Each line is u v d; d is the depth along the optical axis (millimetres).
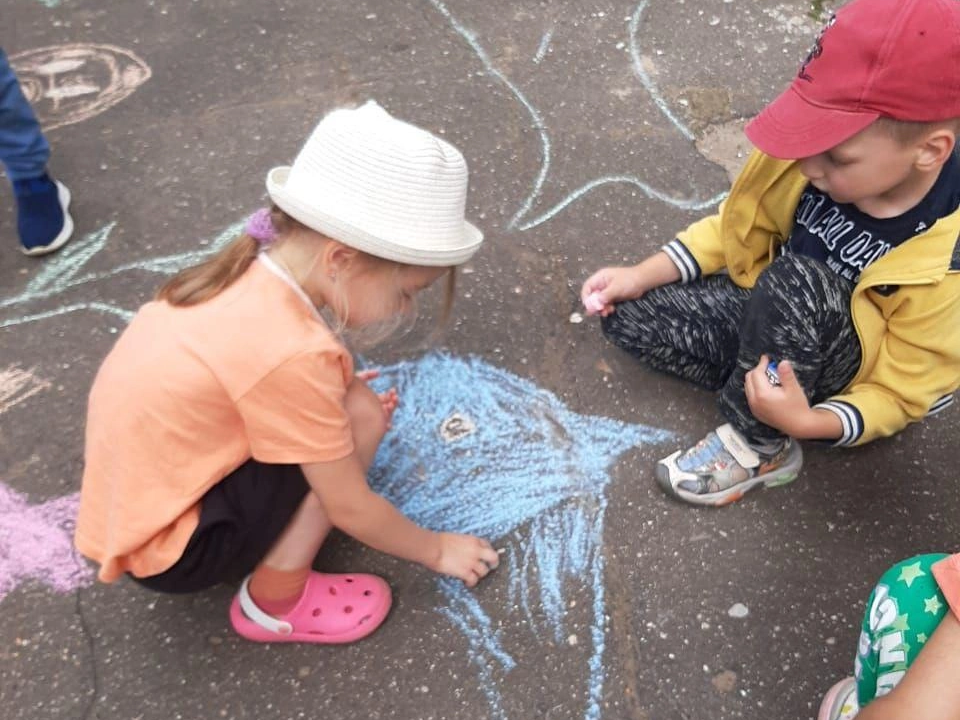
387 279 1354
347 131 1275
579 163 2516
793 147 1472
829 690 1574
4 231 2330
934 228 1534
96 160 2504
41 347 2086
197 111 2648
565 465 1908
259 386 1281
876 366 1681
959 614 1187
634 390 2033
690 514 1829
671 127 2623
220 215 2375
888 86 1368
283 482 1451
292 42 2865
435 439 1949
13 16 2951
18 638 1638
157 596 1694
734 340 1913
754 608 1695
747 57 2844
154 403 1311
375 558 1756
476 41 2879
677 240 1985
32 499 1830
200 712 1562
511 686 1594
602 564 1757
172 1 3012
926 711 1130
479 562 1697
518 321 2150
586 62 2816
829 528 1810
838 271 1688
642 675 1607
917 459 1917
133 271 2244
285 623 1607
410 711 1565
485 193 2428
